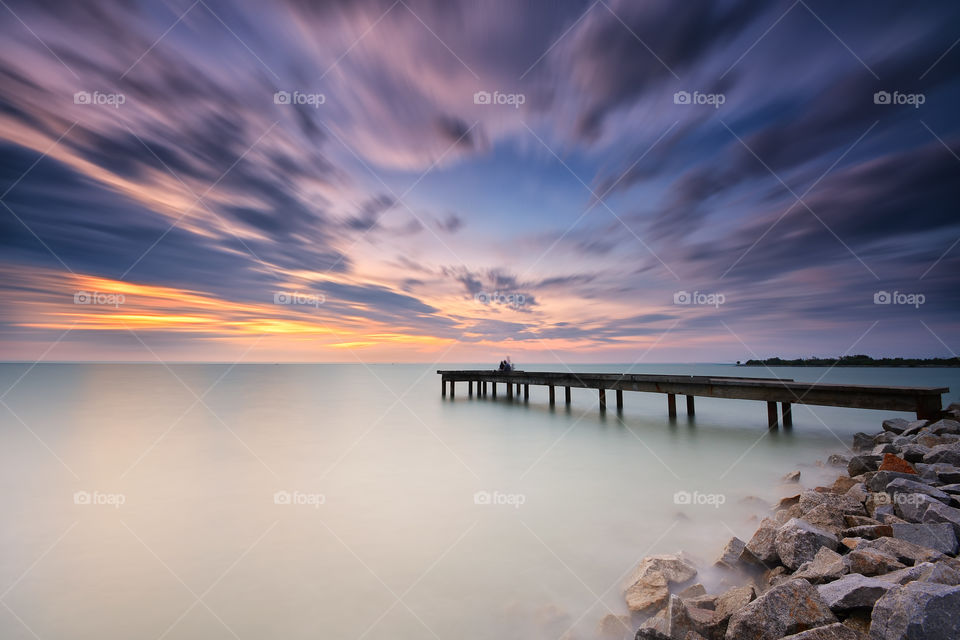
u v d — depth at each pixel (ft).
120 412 72.23
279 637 13.75
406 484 30.68
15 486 30.42
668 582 15.62
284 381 185.26
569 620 14.35
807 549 15.19
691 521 23.04
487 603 15.56
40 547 20.51
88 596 16.26
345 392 123.24
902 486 20.95
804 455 39.22
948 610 9.46
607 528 22.26
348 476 33.01
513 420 64.64
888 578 12.16
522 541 20.84
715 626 11.87
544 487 29.73
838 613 11.34
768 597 11.41
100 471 34.68
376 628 14.17
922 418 38.27
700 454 40.14
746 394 51.85
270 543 20.85
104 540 21.30
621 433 52.11
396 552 19.75
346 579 17.38
